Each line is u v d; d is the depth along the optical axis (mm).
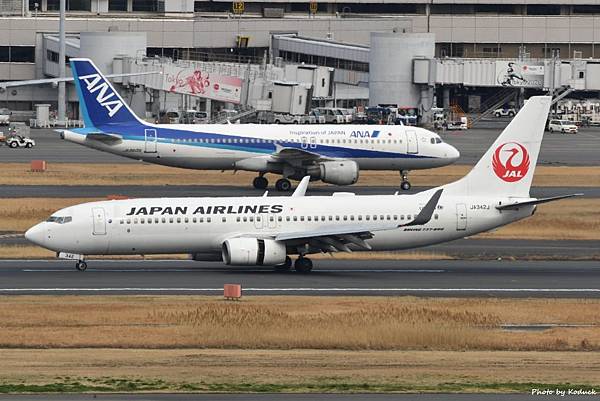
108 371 183375
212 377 179000
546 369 188750
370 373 183875
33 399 161875
